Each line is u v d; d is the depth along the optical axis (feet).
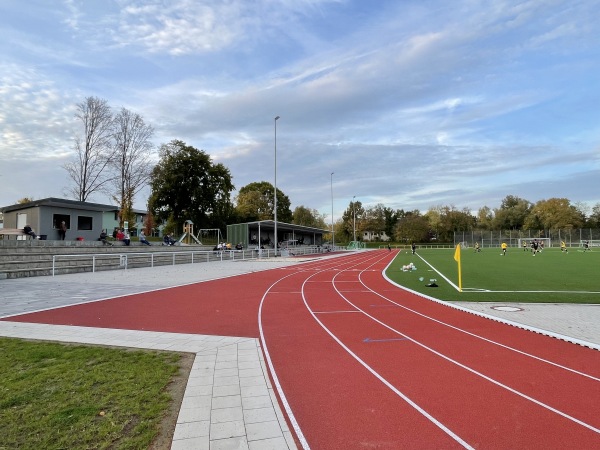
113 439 11.88
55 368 18.28
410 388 16.97
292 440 12.17
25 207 95.50
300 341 24.70
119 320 30.53
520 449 11.99
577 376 18.60
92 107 132.05
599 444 12.30
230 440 12.04
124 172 143.95
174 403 14.78
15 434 12.04
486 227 354.95
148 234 169.89
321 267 94.17
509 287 52.13
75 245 81.97
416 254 172.45
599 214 320.09
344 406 15.06
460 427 13.42
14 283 53.78
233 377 17.71
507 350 22.90
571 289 49.57
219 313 33.99
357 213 391.45
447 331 27.55
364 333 26.89
